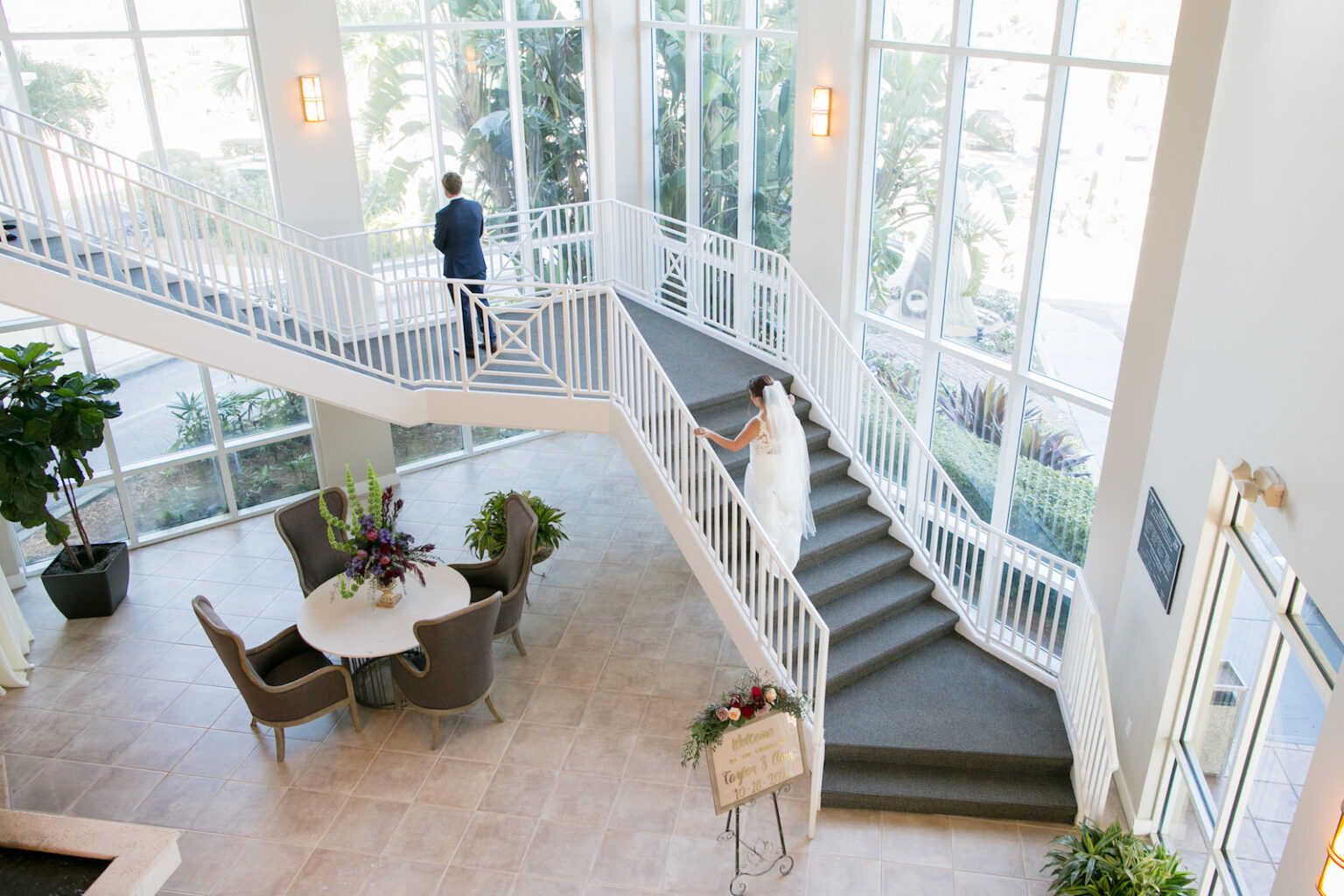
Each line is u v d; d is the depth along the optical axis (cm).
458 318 759
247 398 958
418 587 739
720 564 686
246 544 938
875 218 828
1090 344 679
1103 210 648
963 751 620
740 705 536
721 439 672
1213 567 496
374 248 989
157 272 858
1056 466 723
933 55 738
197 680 750
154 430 919
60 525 767
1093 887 514
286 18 836
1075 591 630
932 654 711
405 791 642
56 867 398
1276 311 424
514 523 758
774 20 881
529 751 675
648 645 786
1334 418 364
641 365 715
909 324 824
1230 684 490
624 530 958
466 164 1022
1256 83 462
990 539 689
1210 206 508
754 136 938
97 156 840
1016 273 720
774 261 962
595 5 1009
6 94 795
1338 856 307
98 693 735
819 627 583
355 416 1002
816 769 592
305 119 866
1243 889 462
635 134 1059
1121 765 612
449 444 1100
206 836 608
